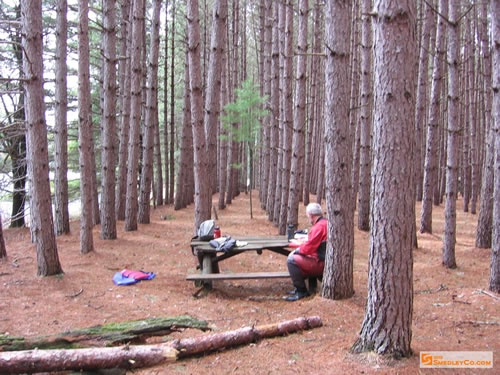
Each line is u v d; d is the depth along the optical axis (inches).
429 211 403.9
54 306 191.3
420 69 426.6
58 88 385.7
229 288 238.7
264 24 652.7
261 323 171.5
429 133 391.2
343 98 186.4
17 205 587.8
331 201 193.9
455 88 260.5
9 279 235.3
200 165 288.4
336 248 195.9
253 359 132.3
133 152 413.7
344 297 197.6
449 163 269.6
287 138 401.7
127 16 513.0
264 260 297.9
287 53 389.1
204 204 290.5
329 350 137.4
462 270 265.7
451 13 266.8
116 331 138.6
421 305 192.7
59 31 380.5
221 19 299.0
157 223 476.1
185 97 601.6
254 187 1257.4
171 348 129.6
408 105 115.7
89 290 218.4
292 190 356.2
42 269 241.1
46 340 129.3
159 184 675.4
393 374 114.2
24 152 555.5
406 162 116.7
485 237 325.4
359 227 422.6
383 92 116.7
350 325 165.2
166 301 203.2
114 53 375.2
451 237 272.5
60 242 356.2
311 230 210.8
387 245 120.3
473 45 538.0
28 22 221.8
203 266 232.5
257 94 515.2
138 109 411.5
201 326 153.2
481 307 184.5
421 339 145.3
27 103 230.5
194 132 286.5
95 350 122.8
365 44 387.9
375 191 121.8
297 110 348.2
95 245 343.3
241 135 536.1
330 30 185.5
